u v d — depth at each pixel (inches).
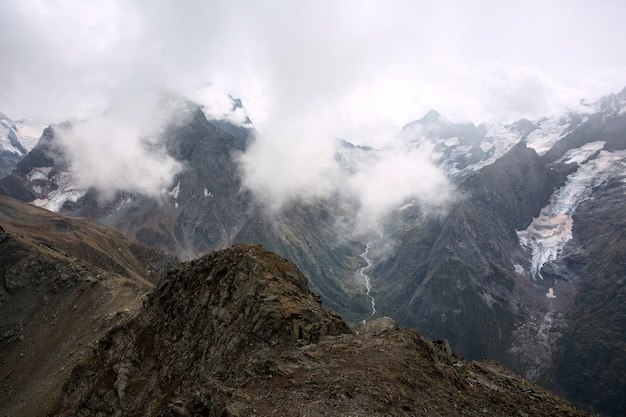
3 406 4239.7
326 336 2026.3
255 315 2199.8
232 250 2938.0
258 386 1464.1
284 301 2268.7
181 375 2331.4
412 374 1612.9
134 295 4985.2
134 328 3011.8
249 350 2033.7
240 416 1230.3
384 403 1331.2
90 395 2709.2
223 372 1977.1
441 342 2386.8
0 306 5531.5
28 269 5900.6
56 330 5012.3
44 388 4020.7
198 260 3110.2
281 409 1272.1
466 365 2134.6
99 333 4458.7
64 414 2704.2
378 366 1624.0
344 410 1261.1
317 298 2652.6
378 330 2144.4
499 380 1989.4
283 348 1947.6
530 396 1833.2
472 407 1505.9
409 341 1947.6
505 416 1491.1
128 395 2518.5
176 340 2632.9
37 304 5497.1
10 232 6633.9
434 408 1405.0
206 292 2704.2
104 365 2906.0
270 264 2731.3
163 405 2182.6
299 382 1464.1
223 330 2289.6
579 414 1699.1
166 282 3142.2
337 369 1583.4
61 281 5654.5
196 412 1386.6
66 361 4288.9
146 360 2687.0
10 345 5064.0
